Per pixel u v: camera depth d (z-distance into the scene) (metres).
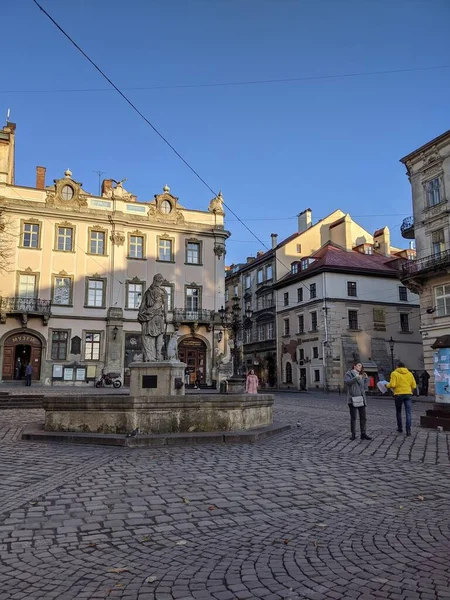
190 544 4.73
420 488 6.85
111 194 44.59
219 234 45.34
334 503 6.11
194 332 43.25
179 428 10.86
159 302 14.25
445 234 33.00
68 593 3.71
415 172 35.81
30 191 40.00
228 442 10.63
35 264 39.38
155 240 43.38
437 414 13.76
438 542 4.70
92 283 41.00
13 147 43.16
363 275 48.50
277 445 10.45
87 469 7.89
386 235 54.69
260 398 12.30
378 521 5.40
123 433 10.73
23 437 11.13
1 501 6.10
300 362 49.84
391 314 49.00
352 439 11.35
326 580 3.88
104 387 37.44
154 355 14.01
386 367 47.16
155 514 5.63
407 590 3.67
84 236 41.19
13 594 3.70
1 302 37.69
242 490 6.68
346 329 46.84
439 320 32.78
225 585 3.82
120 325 40.75
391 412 19.94
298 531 5.09
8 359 37.97
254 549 4.59
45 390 30.66
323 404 25.52
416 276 33.66
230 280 68.06
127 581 3.92
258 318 59.38
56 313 39.41
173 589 3.76
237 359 25.45
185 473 7.66
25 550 4.56
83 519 5.44
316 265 49.03
